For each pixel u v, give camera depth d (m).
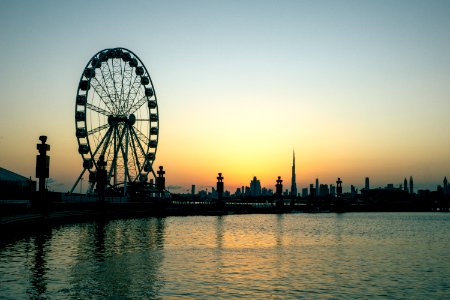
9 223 75.94
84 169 146.50
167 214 184.00
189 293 36.59
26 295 34.84
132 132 155.25
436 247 73.88
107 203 141.00
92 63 140.62
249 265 51.03
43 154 97.31
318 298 35.88
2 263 48.69
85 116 138.12
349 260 56.78
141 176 168.50
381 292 38.47
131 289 37.62
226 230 104.94
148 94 165.25
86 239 74.50
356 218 196.25
